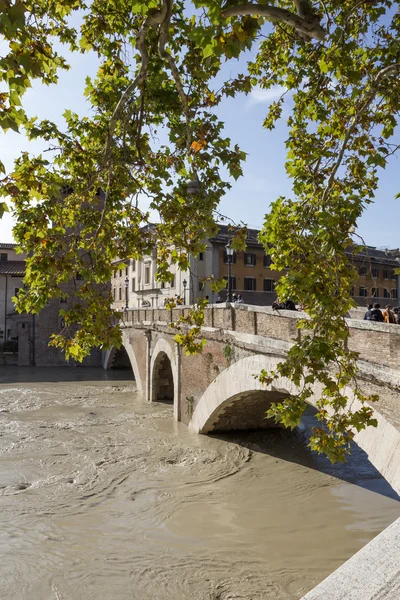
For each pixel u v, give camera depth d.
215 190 7.96
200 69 8.22
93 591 10.94
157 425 25.75
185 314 25.30
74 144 8.23
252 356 17.42
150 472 18.72
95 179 7.55
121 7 8.13
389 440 10.72
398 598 2.61
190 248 8.20
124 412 29.55
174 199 8.52
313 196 8.62
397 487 10.30
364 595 2.71
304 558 12.28
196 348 9.29
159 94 8.42
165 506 15.59
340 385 7.77
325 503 15.62
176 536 13.56
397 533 3.28
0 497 16.34
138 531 13.91
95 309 7.75
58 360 54.59
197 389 23.61
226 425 23.11
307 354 7.10
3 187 5.41
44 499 16.17
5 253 65.38
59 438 23.58
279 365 7.60
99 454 21.00
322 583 2.93
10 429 25.36
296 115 10.57
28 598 10.67
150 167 8.92
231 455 20.38
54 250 7.52
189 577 11.50
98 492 16.80
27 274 7.39
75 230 8.66
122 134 7.84
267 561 12.16
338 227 7.28
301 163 9.70
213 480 17.81
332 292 7.29
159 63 8.23
